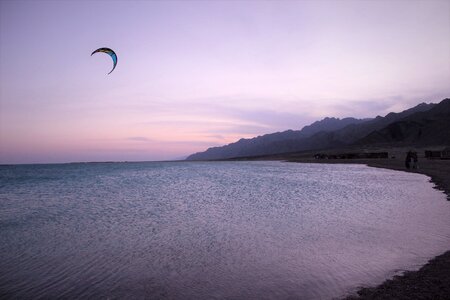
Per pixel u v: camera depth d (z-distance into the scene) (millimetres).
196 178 44375
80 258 9562
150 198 23188
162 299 6848
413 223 12727
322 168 58281
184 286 7453
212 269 8453
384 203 17625
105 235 12320
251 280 7699
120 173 66500
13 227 14117
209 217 15266
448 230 11547
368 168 52531
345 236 11133
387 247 9805
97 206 19953
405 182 28312
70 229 13523
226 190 27047
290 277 7801
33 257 9719
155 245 10766
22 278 8086
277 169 61531
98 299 6910
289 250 9844
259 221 14047
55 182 43750
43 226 14219
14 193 29703
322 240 10766
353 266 8352
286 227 12766
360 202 18266
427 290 6730
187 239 11414
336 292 6914
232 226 13234
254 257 9320
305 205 17891
